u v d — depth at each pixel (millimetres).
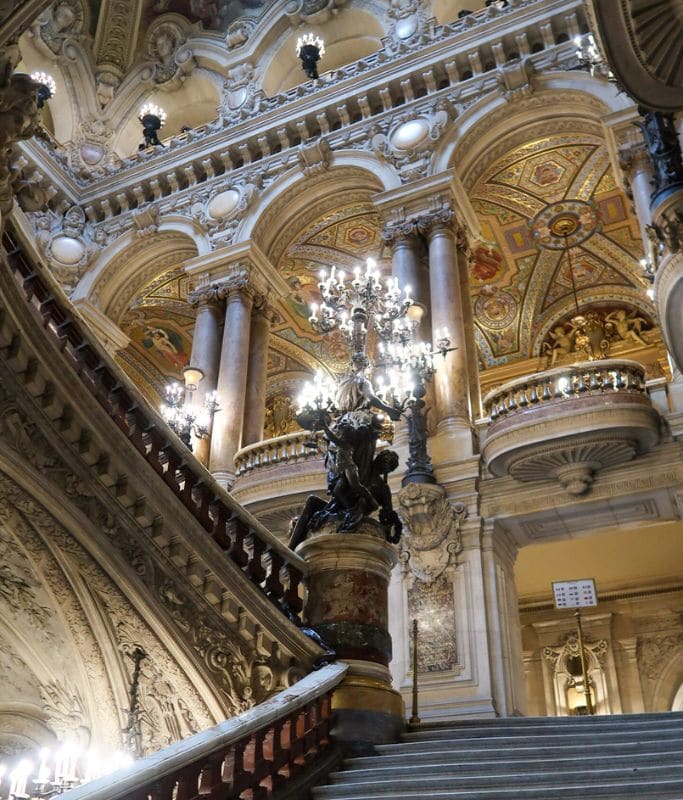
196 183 17797
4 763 7816
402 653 11188
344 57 19953
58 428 5902
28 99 5223
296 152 16797
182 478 6684
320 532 7105
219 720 6715
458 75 15711
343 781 5520
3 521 6359
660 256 9070
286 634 6438
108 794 3432
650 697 15375
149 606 6363
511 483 11672
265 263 16516
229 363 15305
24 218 17328
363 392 7805
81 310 17250
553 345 20688
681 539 14633
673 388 11336
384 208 14922
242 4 20750
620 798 4523
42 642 7289
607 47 7695
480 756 5664
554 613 16531
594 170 17000
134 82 21109
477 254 19516
